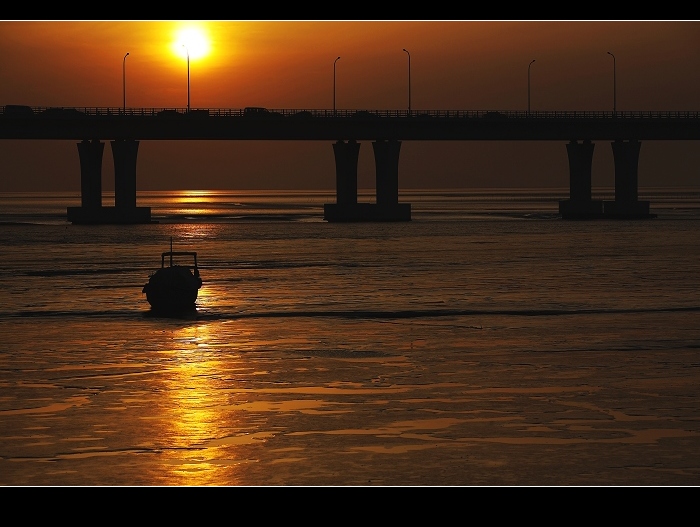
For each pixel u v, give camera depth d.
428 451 76.69
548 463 74.00
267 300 166.75
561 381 100.56
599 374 103.94
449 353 116.56
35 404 90.94
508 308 156.88
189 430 82.06
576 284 193.12
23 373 104.88
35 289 183.50
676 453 76.06
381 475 71.62
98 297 170.75
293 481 70.56
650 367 107.75
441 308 156.88
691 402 91.50
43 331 133.50
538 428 82.75
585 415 86.94
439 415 86.88
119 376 103.25
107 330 134.38
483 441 79.12
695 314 150.00
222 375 103.75
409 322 141.88
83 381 100.81
